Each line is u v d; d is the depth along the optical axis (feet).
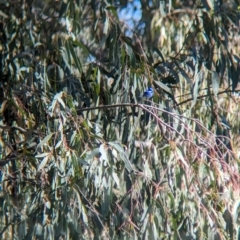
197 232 30.09
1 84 38.47
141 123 34.17
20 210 34.58
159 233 30.45
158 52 36.78
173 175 30.35
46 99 34.88
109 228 30.99
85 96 35.68
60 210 30.58
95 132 31.63
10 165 35.63
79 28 35.73
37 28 40.04
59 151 30.63
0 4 41.04
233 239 30.37
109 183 29.60
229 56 35.96
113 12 34.55
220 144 33.24
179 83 36.73
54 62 36.55
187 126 31.48
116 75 34.68
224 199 29.76
